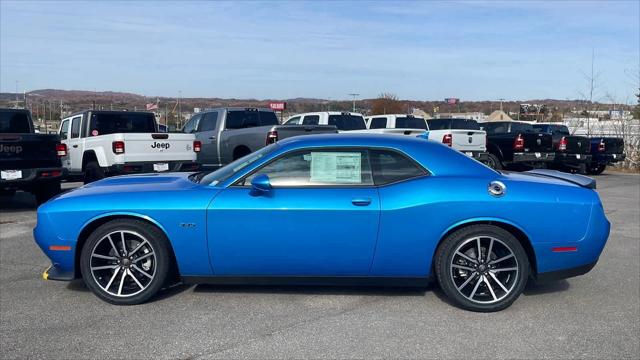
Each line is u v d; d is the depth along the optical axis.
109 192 4.42
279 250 4.22
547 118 40.22
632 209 9.63
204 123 13.38
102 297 4.35
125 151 9.87
